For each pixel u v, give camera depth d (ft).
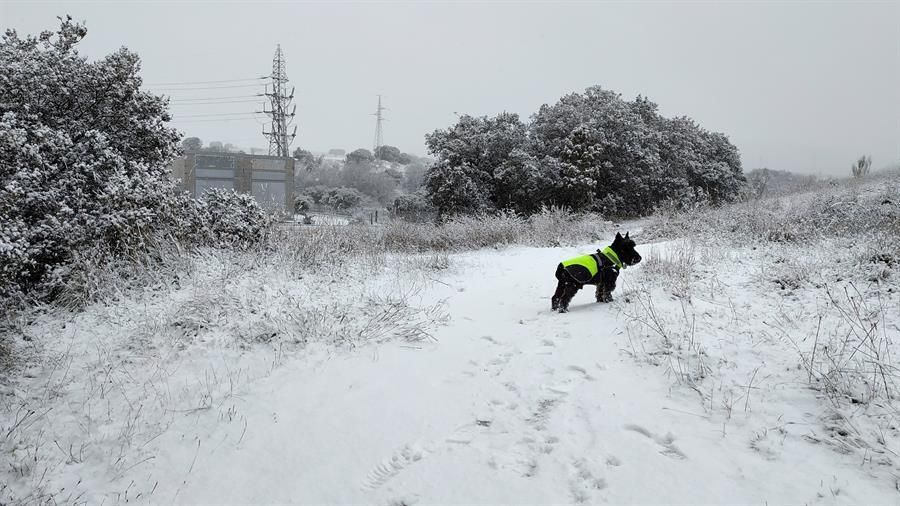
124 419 18.19
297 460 15.03
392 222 62.03
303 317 23.94
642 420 14.71
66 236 29.37
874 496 11.02
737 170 142.41
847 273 24.43
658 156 110.32
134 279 29.60
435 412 16.55
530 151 104.01
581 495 12.05
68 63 34.86
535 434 14.75
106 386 20.31
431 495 12.69
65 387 20.56
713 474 12.23
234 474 14.93
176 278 29.81
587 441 14.11
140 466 15.79
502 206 103.50
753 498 11.35
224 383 19.75
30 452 16.80
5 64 32.01
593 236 59.62
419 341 22.59
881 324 18.67
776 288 23.93
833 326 18.74
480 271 39.34
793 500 11.16
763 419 14.08
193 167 128.06
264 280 29.43
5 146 27.25
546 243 55.52
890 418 13.26
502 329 23.84
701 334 19.35
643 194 111.04
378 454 14.74
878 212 36.42
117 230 30.76
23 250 25.64
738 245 34.86
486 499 12.32
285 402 18.10
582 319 23.54
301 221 51.67
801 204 49.73
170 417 17.95
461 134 101.91
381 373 19.63
